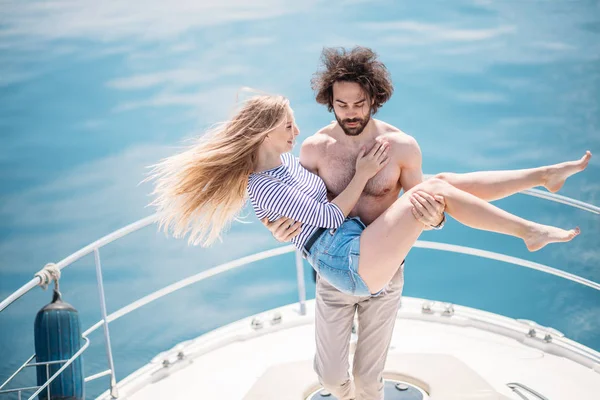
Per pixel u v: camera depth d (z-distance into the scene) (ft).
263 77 62.90
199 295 40.11
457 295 38.91
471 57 64.08
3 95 62.95
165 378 17.48
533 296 38.65
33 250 43.45
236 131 13.11
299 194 12.83
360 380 13.69
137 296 39.68
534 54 63.98
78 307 38.81
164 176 13.74
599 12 69.46
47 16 73.10
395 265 12.70
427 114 56.13
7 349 35.55
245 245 45.80
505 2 73.15
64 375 15.97
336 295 13.42
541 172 13.07
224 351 18.48
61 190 50.03
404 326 19.11
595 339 35.17
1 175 51.72
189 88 62.03
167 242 45.68
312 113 56.70
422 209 12.29
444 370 16.22
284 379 16.28
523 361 17.25
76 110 59.77
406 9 74.49
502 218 12.13
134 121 57.62
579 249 42.83
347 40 68.69
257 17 74.49
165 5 77.92
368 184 13.34
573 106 55.52
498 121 53.67
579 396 15.81
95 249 16.88
